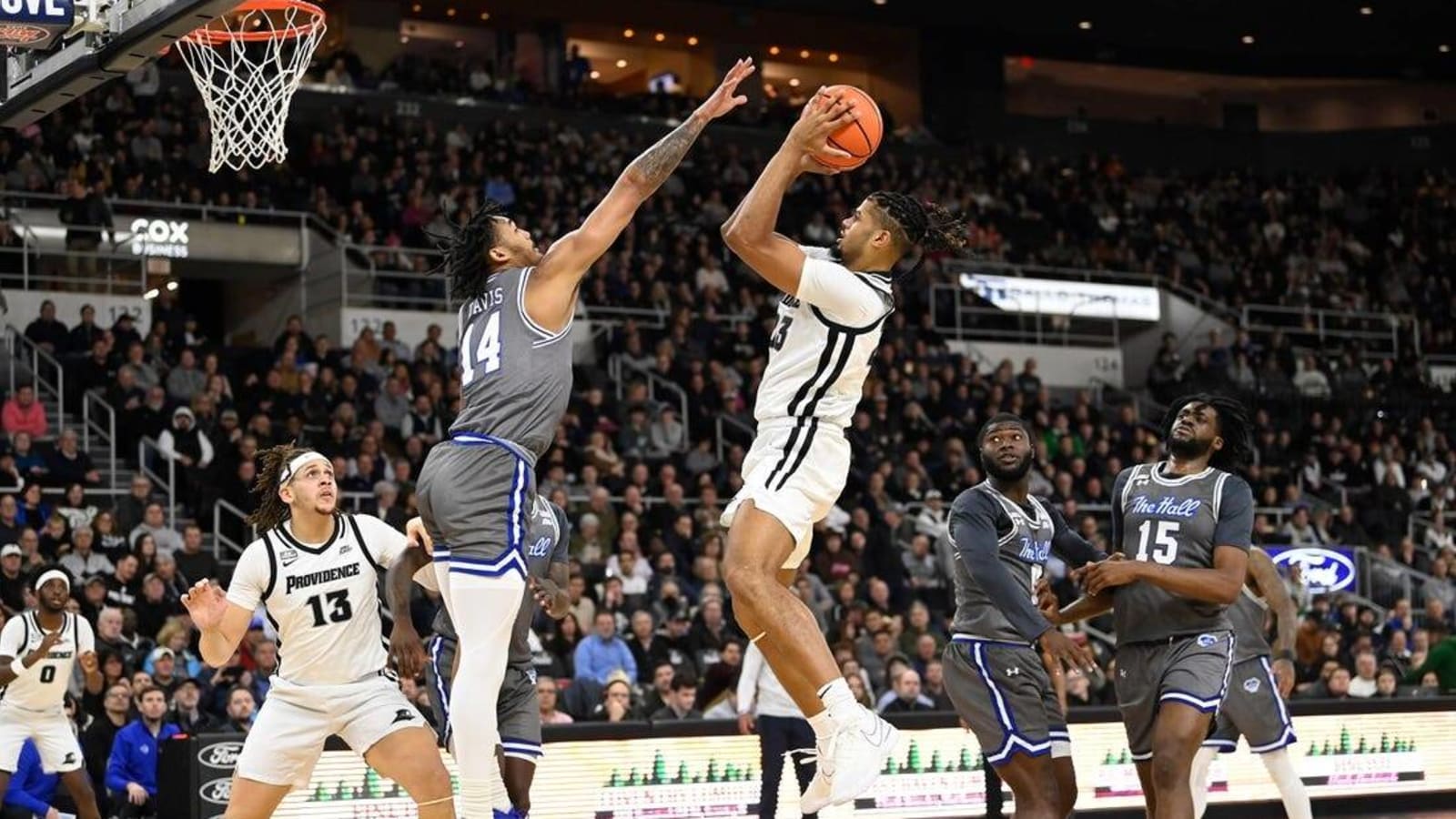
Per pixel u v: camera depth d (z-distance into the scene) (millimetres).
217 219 22078
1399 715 12352
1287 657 8664
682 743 10391
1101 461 21422
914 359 22844
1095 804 11297
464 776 5371
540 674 13148
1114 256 28688
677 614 14727
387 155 25234
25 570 13719
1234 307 28812
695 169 27219
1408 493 22484
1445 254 31781
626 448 19047
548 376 5414
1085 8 30594
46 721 10172
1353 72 34188
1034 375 23547
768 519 5289
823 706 5336
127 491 16609
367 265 22594
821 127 5199
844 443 5426
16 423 16750
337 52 27922
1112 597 7363
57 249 20703
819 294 5266
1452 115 35469
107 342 18031
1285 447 23375
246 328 23703
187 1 7633
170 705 11766
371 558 6910
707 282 23844
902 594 16891
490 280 5562
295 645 6793
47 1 8250
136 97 23516
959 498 7270
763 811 9984
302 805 9258
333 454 16922
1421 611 19062
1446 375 27781
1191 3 30375
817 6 30156
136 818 10766
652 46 33281
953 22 31406
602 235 5426
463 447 5363
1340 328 28531
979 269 26531
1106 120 33938
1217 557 6957
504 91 28656
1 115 9266
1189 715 6852
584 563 15492
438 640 7254
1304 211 32250
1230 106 36000
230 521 16547
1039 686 7234
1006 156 31000
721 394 20547
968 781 11039
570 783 10078
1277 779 8703
